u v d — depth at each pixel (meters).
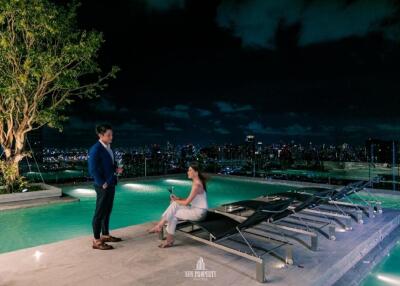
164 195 9.85
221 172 13.55
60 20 8.78
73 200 8.37
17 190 8.24
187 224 4.54
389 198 8.62
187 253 3.93
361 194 9.05
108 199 4.18
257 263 3.18
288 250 3.64
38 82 8.38
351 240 4.48
